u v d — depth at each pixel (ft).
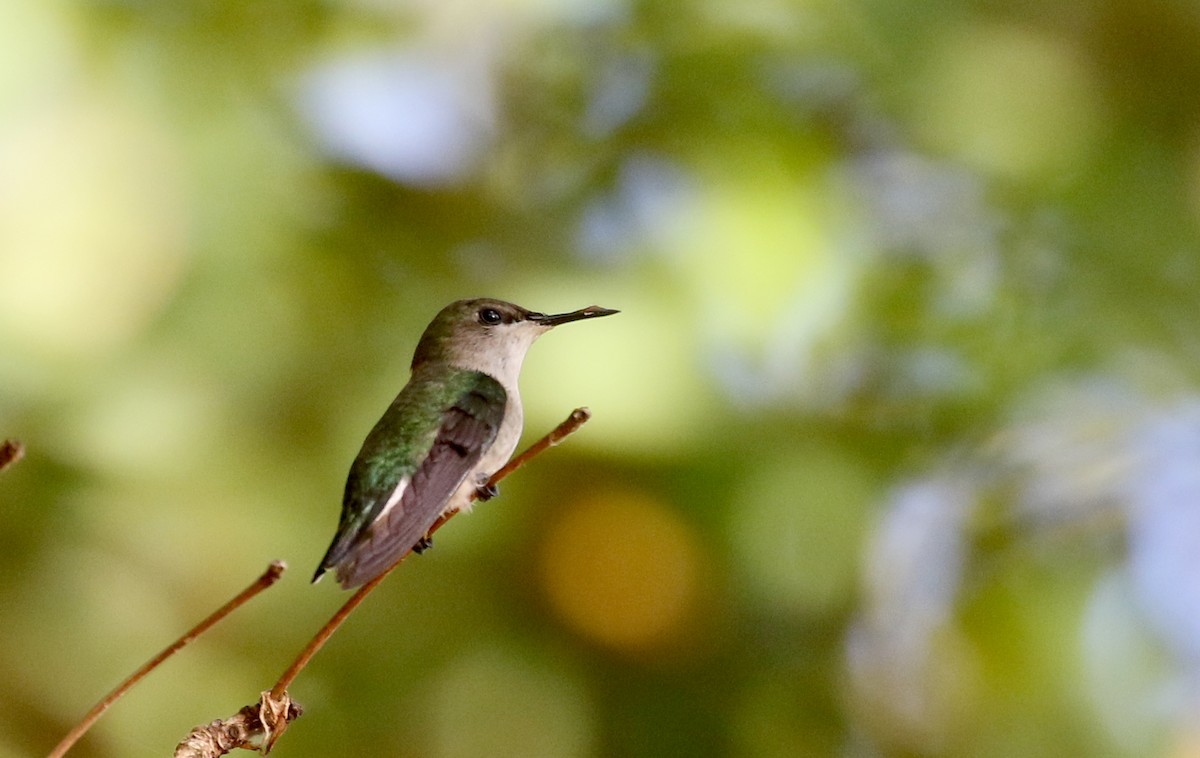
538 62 38.70
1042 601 37.60
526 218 36.65
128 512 31.81
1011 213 38.73
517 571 33.04
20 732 30.58
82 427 31.48
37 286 31.55
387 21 37.86
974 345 39.14
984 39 37.47
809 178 36.40
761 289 34.96
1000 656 36.94
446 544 33.17
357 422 33.63
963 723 35.96
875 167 38.34
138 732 31.48
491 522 32.40
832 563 34.09
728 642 33.30
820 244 35.70
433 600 33.47
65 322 31.63
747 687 33.30
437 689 33.47
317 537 33.04
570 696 33.09
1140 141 37.76
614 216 36.63
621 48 38.45
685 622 32.99
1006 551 38.09
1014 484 38.63
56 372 31.42
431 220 36.35
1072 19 37.40
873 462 36.52
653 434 32.30
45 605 31.19
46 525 31.19
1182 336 39.06
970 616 37.19
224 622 32.91
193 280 32.86
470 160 37.45
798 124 36.91
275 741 14.73
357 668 33.60
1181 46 37.14
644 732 32.91
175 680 32.24
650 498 32.30
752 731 33.22
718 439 32.58
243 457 32.68
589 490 32.09
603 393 32.30
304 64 36.40
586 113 37.99
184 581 32.30
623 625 32.91
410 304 35.17
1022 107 37.27
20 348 31.30
